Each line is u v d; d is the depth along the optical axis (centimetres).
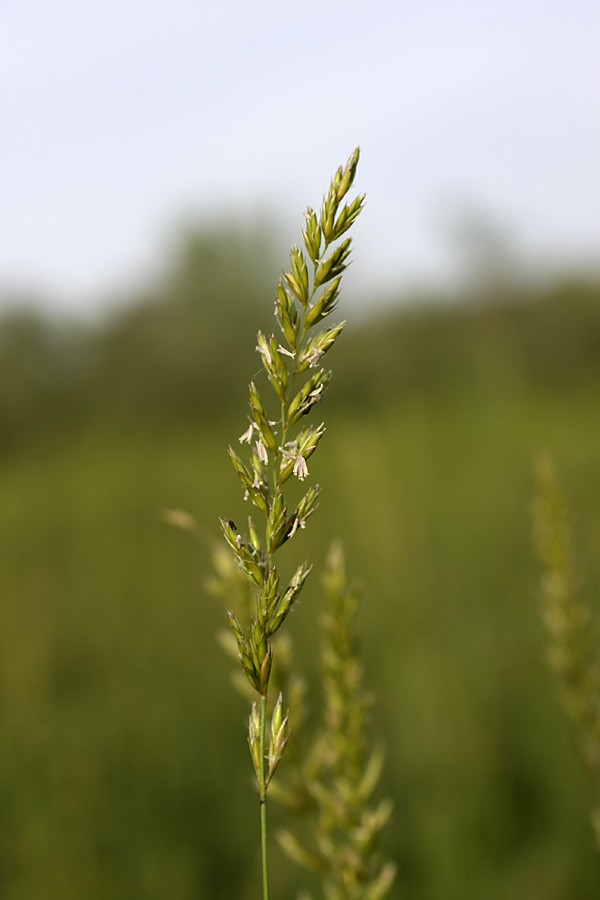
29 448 2127
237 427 1856
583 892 300
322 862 157
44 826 339
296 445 86
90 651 544
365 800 161
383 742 390
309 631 517
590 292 2031
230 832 356
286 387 86
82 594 682
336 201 82
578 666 204
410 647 489
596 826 220
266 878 86
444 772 364
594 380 1691
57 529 984
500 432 1103
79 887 307
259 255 2897
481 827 329
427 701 417
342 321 84
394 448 1022
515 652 465
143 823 360
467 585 573
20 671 468
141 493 1146
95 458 1694
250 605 160
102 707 459
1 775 379
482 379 1376
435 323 2086
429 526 700
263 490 87
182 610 623
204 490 1077
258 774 88
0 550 880
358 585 164
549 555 208
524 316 2064
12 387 2520
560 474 821
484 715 402
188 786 387
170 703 466
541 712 394
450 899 303
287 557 631
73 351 2819
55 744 416
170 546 838
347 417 1239
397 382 1908
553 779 347
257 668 87
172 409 2600
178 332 2728
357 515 645
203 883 322
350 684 162
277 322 85
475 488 829
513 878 309
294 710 162
